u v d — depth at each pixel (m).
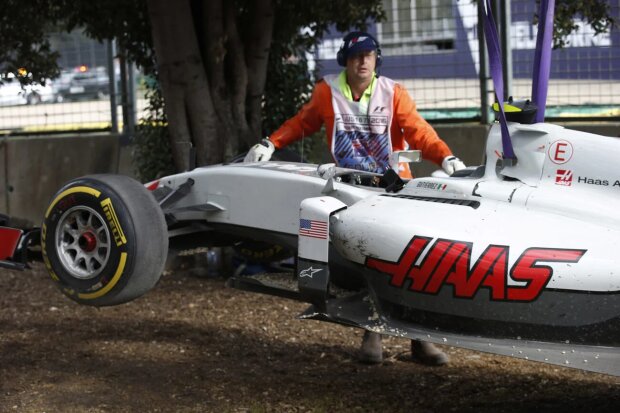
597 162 3.80
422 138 5.09
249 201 4.59
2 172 10.10
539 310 3.66
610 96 8.05
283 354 5.47
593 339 3.63
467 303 3.78
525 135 3.99
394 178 4.39
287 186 4.46
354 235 4.03
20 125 10.20
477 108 8.51
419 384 4.88
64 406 4.50
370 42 5.12
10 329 6.07
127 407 4.49
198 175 4.79
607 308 3.57
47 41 8.20
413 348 5.28
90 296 4.36
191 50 7.04
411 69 8.74
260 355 5.45
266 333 5.95
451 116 8.62
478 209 3.91
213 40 7.09
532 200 3.87
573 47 8.11
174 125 7.20
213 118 7.20
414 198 4.14
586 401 4.54
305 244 4.09
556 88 8.23
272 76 7.87
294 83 7.91
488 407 4.49
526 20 8.17
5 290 7.34
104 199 4.28
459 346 3.76
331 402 4.57
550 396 4.64
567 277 3.58
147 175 7.84
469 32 8.44
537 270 3.63
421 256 3.84
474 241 3.76
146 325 6.14
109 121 9.82
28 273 8.00
